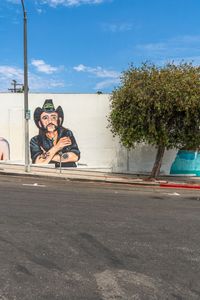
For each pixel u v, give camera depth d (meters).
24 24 21.33
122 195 15.41
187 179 22.84
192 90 19.19
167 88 19.06
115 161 23.58
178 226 9.98
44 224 9.48
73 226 9.39
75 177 20.38
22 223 9.49
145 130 20.06
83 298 5.35
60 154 22.36
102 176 21.69
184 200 15.02
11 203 12.09
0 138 23.39
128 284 5.91
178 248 7.94
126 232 9.08
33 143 23.41
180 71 20.00
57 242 7.98
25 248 7.51
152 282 6.03
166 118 19.84
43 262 6.76
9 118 23.38
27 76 21.67
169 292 5.66
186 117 19.59
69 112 23.48
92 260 6.97
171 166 23.70
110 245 7.95
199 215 11.70
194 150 21.98
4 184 16.62
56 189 15.95
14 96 23.34
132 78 20.23
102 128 23.55
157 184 20.02
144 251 7.64
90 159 23.59
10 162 23.38
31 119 23.33
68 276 6.15
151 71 20.22
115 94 20.80
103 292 5.57
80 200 13.37
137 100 19.44
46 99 23.39
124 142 20.53
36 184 17.23
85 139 23.56
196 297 5.51
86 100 23.45
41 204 12.14
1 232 8.59
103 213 11.21
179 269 6.68
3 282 5.82
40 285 5.75
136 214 11.34
